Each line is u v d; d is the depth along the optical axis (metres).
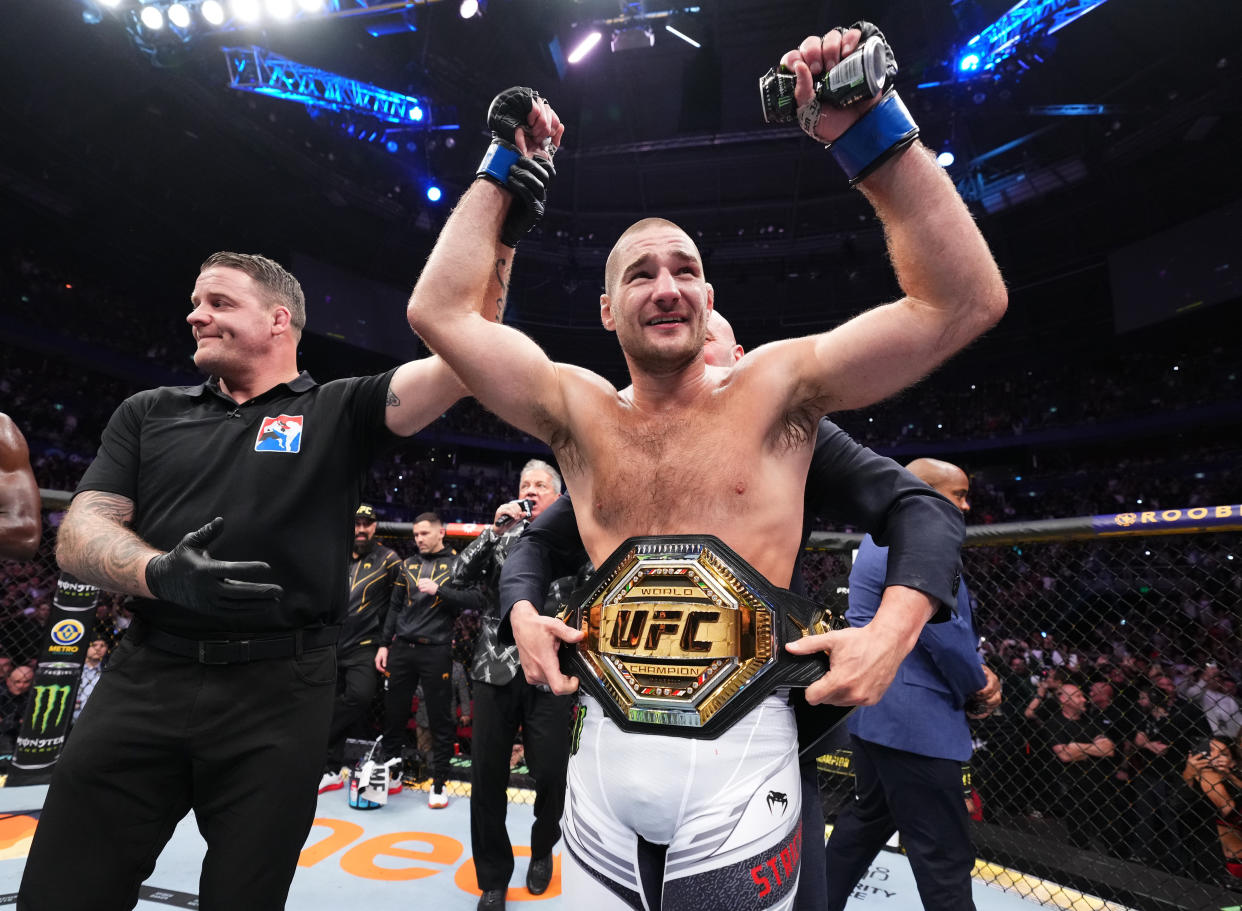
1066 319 23.22
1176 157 18.53
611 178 25.09
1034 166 20.36
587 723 1.18
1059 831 3.68
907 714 2.11
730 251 25.81
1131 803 3.75
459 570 3.14
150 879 2.76
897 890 2.98
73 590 3.98
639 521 1.18
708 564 1.10
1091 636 4.91
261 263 1.86
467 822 3.70
